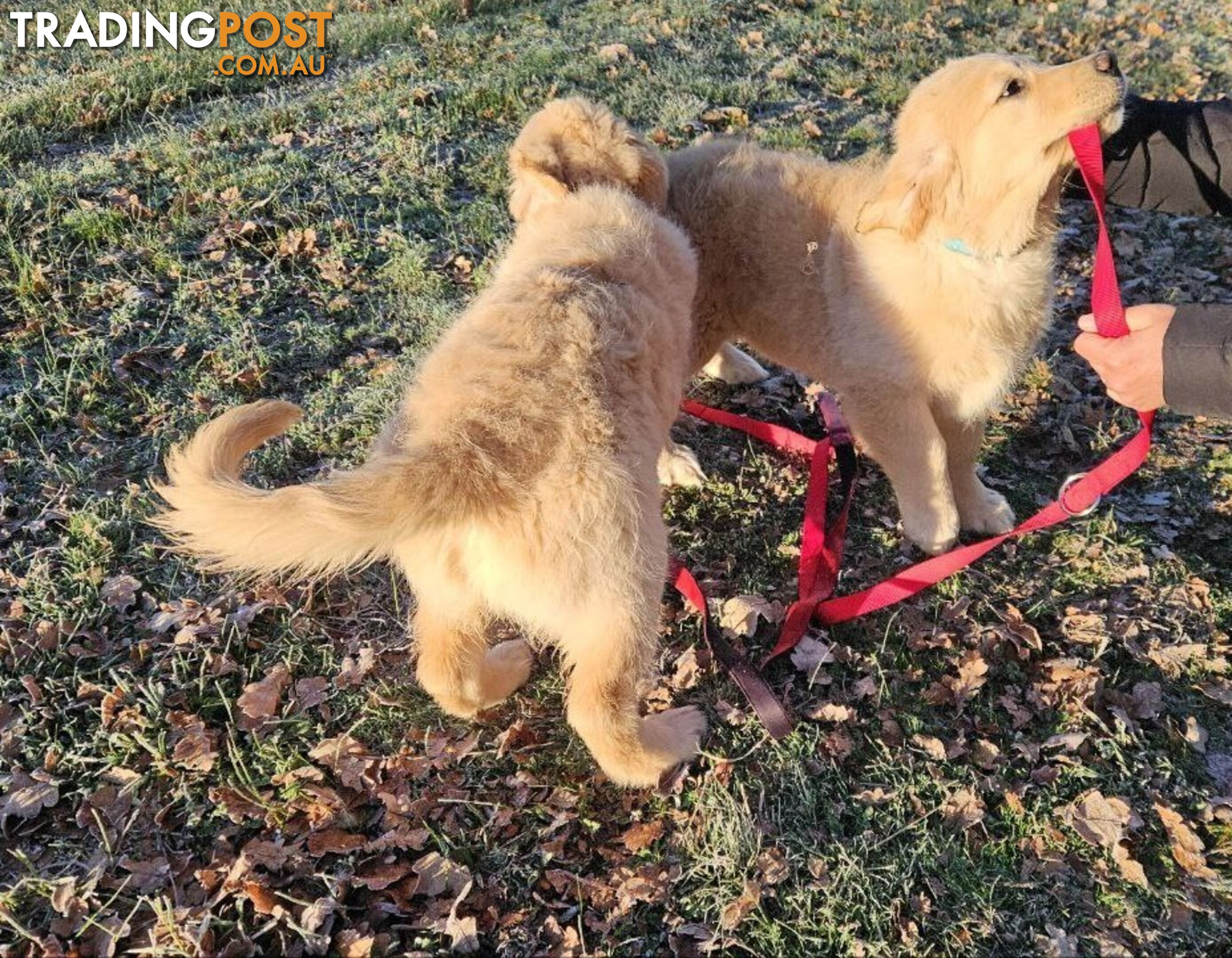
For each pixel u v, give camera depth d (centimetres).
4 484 110
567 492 75
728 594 107
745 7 252
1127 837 87
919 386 106
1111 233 167
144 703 91
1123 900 83
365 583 105
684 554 111
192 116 194
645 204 105
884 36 239
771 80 211
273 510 67
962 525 116
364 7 262
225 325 133
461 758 90
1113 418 131
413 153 170
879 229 102
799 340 115
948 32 250
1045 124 92
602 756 84
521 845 85
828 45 231
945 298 101
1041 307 104
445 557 78
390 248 149
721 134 185
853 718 95
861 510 118
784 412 134
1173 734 94
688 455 119
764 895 82
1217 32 269
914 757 92
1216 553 113
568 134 108
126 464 114
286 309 137
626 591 79
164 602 101
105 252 144
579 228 95
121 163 166
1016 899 83
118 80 203
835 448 117
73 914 78
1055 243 104
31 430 115
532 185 107
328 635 99
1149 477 123
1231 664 100
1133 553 111
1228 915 83
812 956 79
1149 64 237
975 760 92
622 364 81
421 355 127
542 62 212
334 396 124
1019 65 95
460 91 196
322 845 83
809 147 183
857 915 81
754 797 88
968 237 99
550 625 80
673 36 233
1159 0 293
